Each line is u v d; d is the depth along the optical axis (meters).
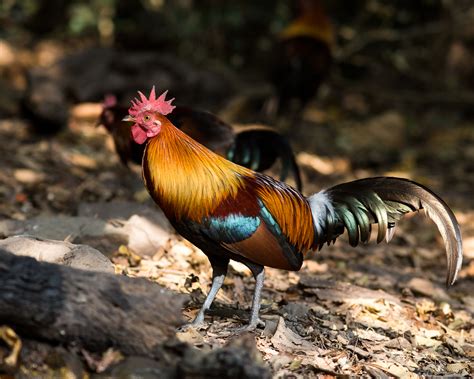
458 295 9.08
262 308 7.17
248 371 4.76
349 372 6.05
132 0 18.08
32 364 5.17
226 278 7.99
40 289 5.09
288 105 16.44
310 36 15.16
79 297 5.12
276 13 18.67
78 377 5.11
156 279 7.55
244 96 16.81
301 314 7.13
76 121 14.10
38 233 7.86
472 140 17.33
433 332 7.39
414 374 6.19
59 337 5.17
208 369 4.81
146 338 5.17
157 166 5.98
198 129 8.79
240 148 9.02
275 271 8.67
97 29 18.50
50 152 12.09
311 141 16.09
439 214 6.21
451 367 6.61
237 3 19.05
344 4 19.91
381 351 6.66
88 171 11.69
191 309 6.84
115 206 9.31
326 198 6.69
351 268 9.42
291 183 13.02
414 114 18.83
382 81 19.67
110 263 6.46
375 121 17.59
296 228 6.36
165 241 8.43
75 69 15.02
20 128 13.15
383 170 15.13
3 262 5.11
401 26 19.94
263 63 19.19
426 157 16.25
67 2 18.48
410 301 8.35
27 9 18.30
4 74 15.77
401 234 11.49
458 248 6.00
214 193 5.97
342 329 7.03
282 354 6.01
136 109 5.98
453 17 18.80
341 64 19.52
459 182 14.77
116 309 5.13
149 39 17.75
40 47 17.41
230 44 19.14
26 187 10.41
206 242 6.09
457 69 19.39
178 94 16.23
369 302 7.70
